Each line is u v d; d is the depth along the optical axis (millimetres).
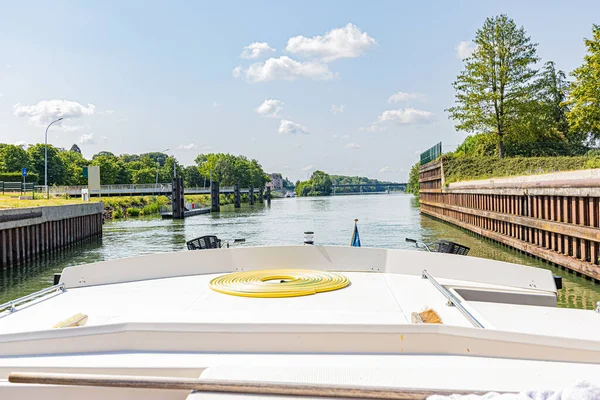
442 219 43344
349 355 2768
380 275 5617
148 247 27531
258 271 5617
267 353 2812
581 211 15500
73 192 65125
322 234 32438
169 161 126938
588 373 2389
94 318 3975
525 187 21062
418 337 2785
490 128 41531
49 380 2102
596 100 30188
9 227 19625
